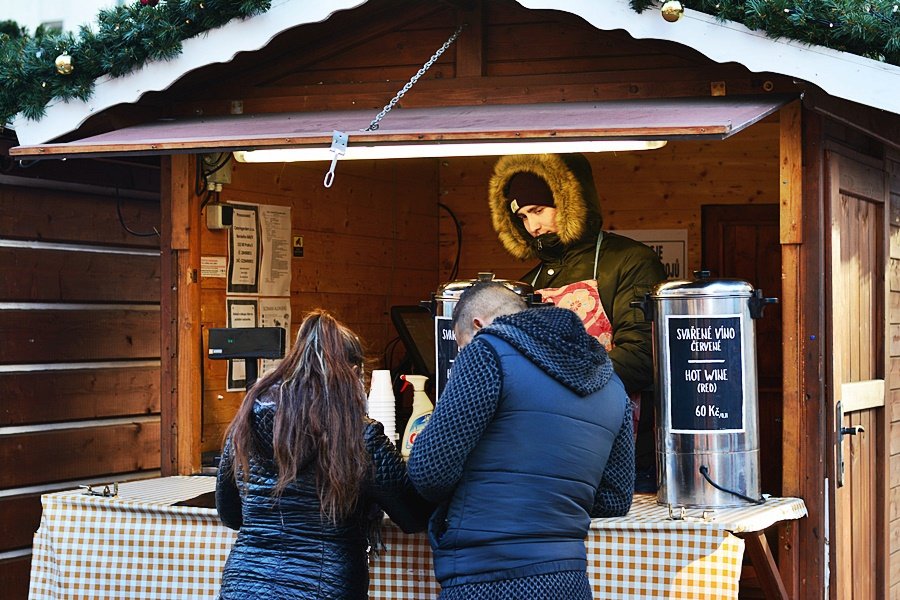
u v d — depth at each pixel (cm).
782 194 420
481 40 462
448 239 726
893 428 518
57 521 420
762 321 669
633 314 481
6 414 539
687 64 438
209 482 476
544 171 505
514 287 424
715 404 397
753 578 501
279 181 576
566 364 316
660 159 684
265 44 443
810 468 414
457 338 353
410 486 332
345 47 483
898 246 532
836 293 426
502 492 307
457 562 308
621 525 365
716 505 396
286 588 318
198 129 450
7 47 490
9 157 531
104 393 590
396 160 680
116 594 412
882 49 394
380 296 665
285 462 320
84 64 466
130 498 425
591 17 402
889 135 484
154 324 621
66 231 568
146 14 451
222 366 536
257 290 559
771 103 407
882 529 492
